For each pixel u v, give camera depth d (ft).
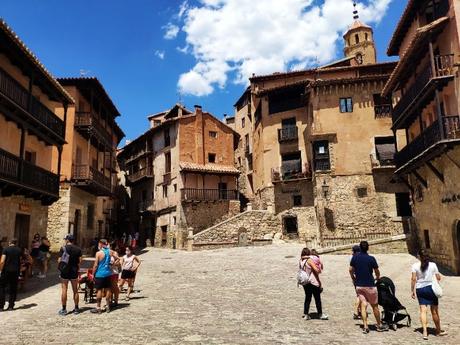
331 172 103.65
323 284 51.39
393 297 28.63
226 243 108.99
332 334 26.18
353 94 106.83
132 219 153.07
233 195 128.26
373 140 103.30
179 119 126.21
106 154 119.14
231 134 138.82
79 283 38.81
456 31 55.42
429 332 27.12
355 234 99.14
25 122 58.39
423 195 71.36
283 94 122.93
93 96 94.38
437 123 55.62
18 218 63.46
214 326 28.27
